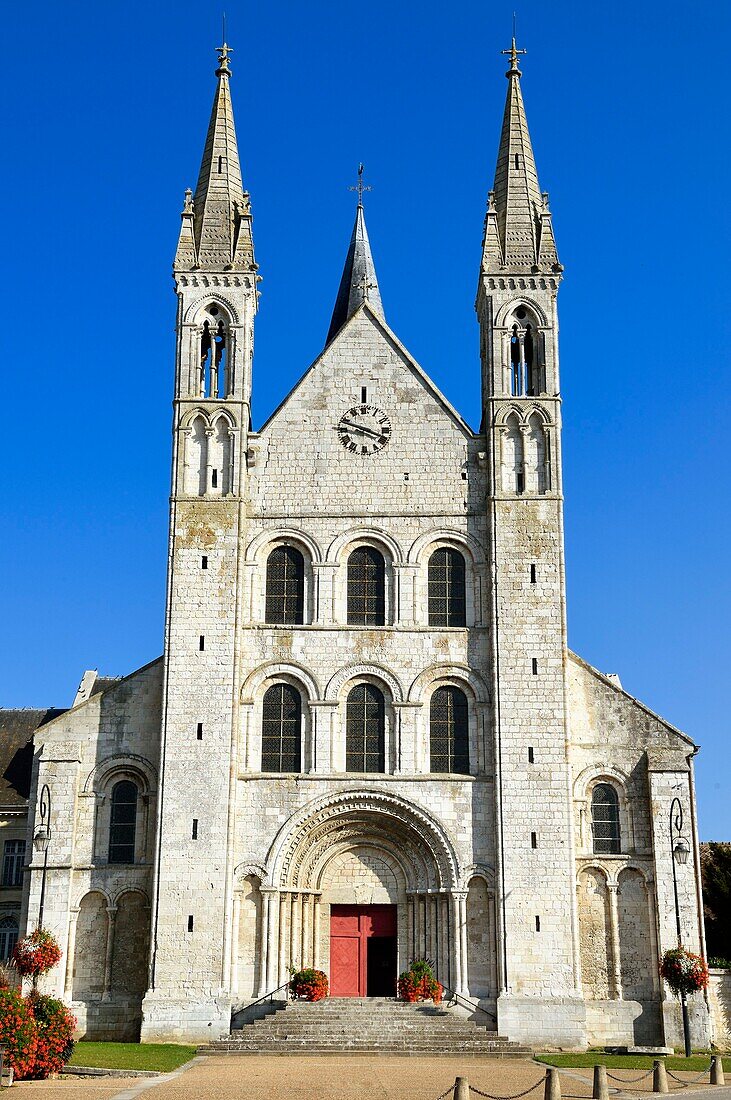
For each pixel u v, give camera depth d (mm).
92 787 62031
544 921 58000
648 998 59062
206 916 58094
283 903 59594
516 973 57406
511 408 64688
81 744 62562
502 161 70062
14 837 75000
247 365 66125
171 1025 56656
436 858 60031
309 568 63688
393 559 63562
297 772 60969
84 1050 51781
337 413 65625
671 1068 49812
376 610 63344
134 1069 46375
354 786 60531
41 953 58031
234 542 62875
